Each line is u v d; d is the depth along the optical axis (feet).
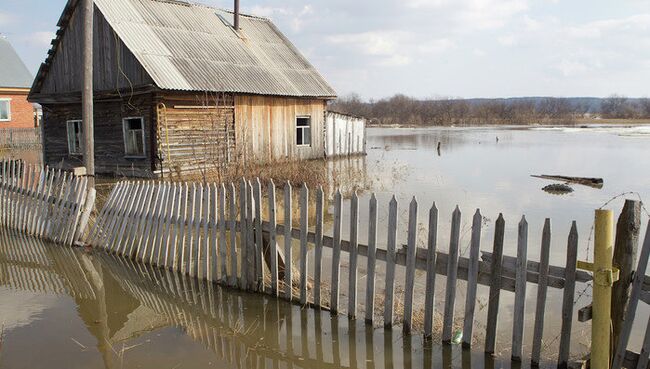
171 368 15.67
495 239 15.44
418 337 17.34
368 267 18.07
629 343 17.08
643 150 97.35
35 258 27.14
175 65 57.47
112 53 57.47
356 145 89.66
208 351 16.78
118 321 19.19
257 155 63.31
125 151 58.75
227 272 22.89
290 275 20.34
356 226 18.28
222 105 60.18
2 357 16.25
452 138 146.51
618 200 44.11
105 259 26.66
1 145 104.12
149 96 54.65
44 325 18.81
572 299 14.21
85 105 32.91
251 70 67.87
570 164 73.36
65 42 62.85
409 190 48.80
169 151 55.36
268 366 15.85
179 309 20.17
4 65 118.42
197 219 23.25
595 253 13.34
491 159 81.00
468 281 15.96
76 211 29.27
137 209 26.37
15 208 33.68
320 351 16.70
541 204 42.27
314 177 49.96
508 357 15.89
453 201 43.24
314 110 77.10
